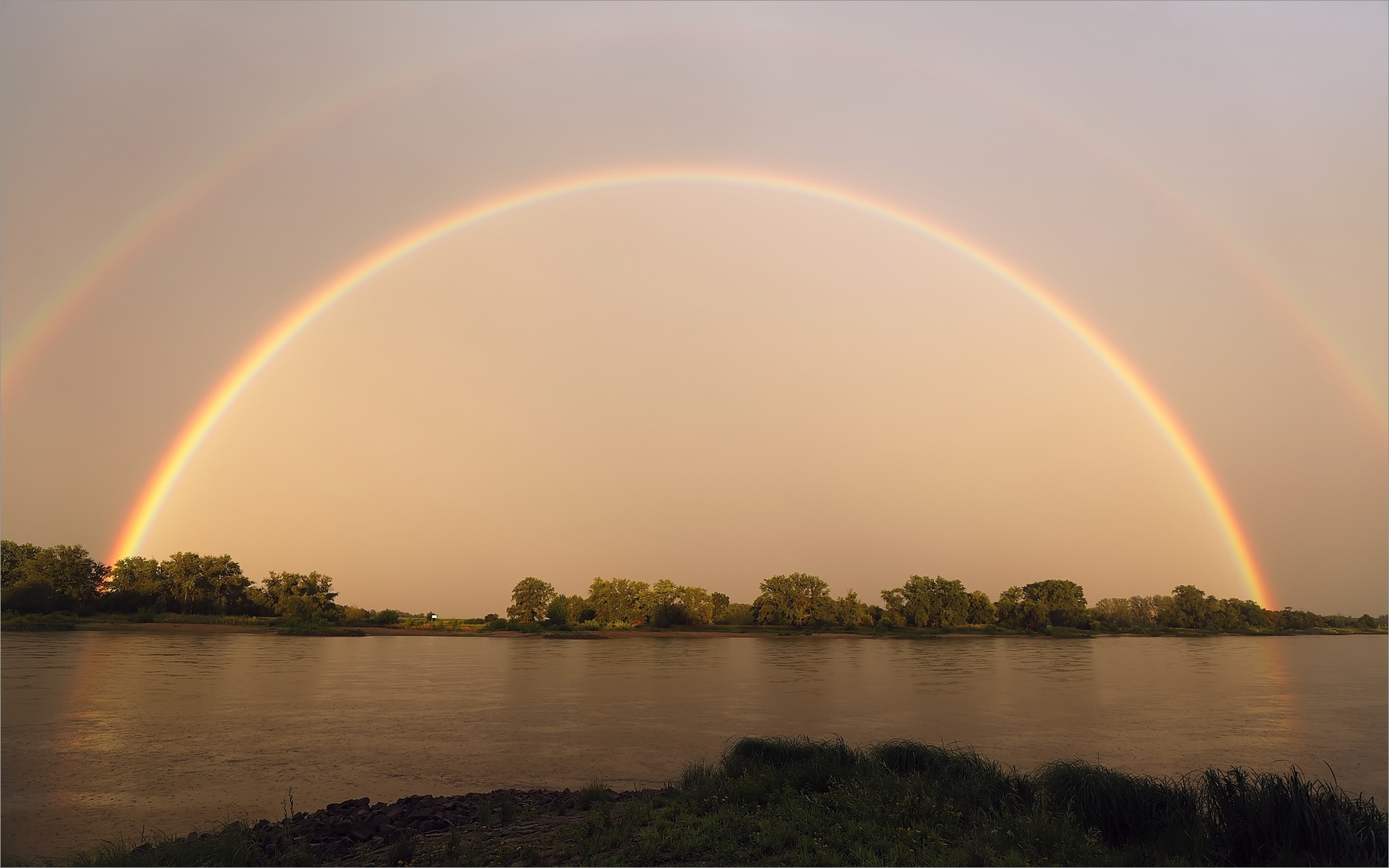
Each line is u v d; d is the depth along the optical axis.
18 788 21.30
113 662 62.72
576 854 11.50
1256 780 12.77
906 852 10.71
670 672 64.50
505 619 154.62
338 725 33.06
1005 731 33.72
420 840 13.06
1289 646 136.00
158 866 11.63
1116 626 178.25
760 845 11.22
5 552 125.94
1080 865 10.58
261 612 141.25
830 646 115.50
